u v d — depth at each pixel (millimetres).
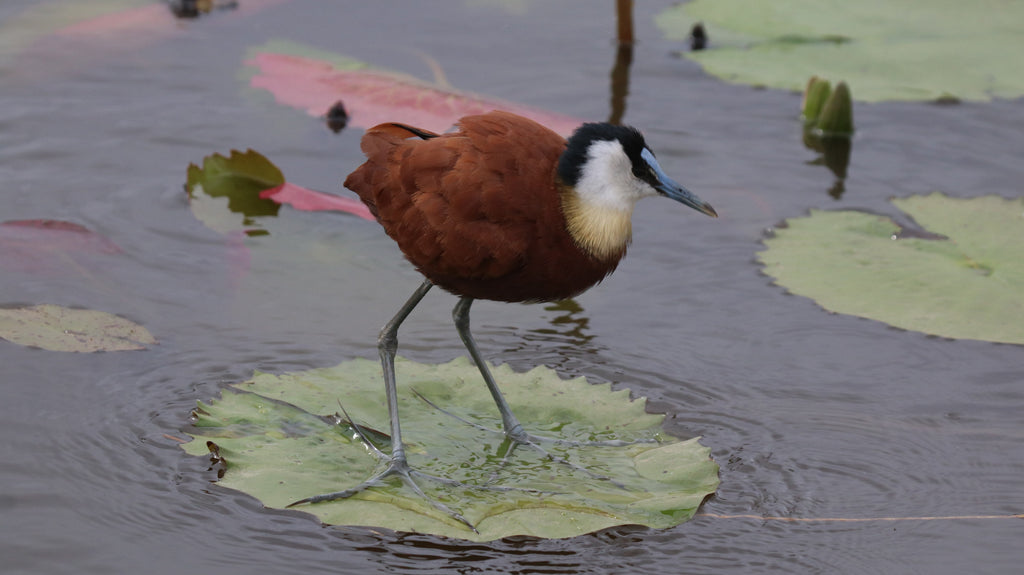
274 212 12539
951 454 8984
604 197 8453
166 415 9102
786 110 15242
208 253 11688
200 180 12656
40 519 7859
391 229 8797
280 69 15258
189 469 8477
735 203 13008
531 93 15086
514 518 7910
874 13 18141
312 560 7605
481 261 8406
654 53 16594
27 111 14156
